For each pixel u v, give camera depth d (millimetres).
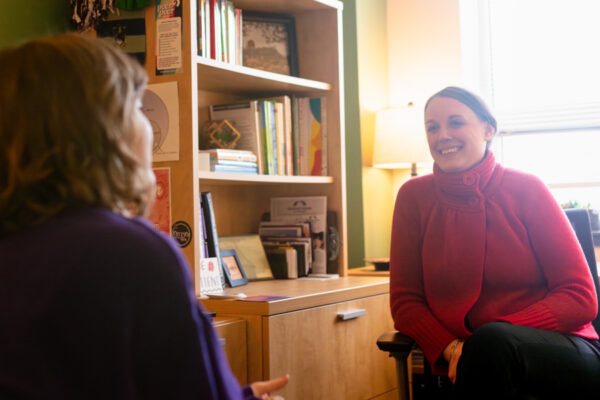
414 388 2820
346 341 2287
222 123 2654
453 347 1814
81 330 647
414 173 3275
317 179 2760
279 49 2869
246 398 911
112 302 660
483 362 1629
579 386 1681
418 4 3637
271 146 2680
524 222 1927
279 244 2803
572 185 3523
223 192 2824
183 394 687
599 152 3500
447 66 3561
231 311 2021
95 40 764
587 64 3543
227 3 2533
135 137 775
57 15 2381
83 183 705
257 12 2850
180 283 707
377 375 2455
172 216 2211
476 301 1905
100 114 714
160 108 2230
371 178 3447
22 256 680
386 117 3268
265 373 1951
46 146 701
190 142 2184
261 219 2994
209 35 2428
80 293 654
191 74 2188
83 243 675
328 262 2885
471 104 1983
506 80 3697
